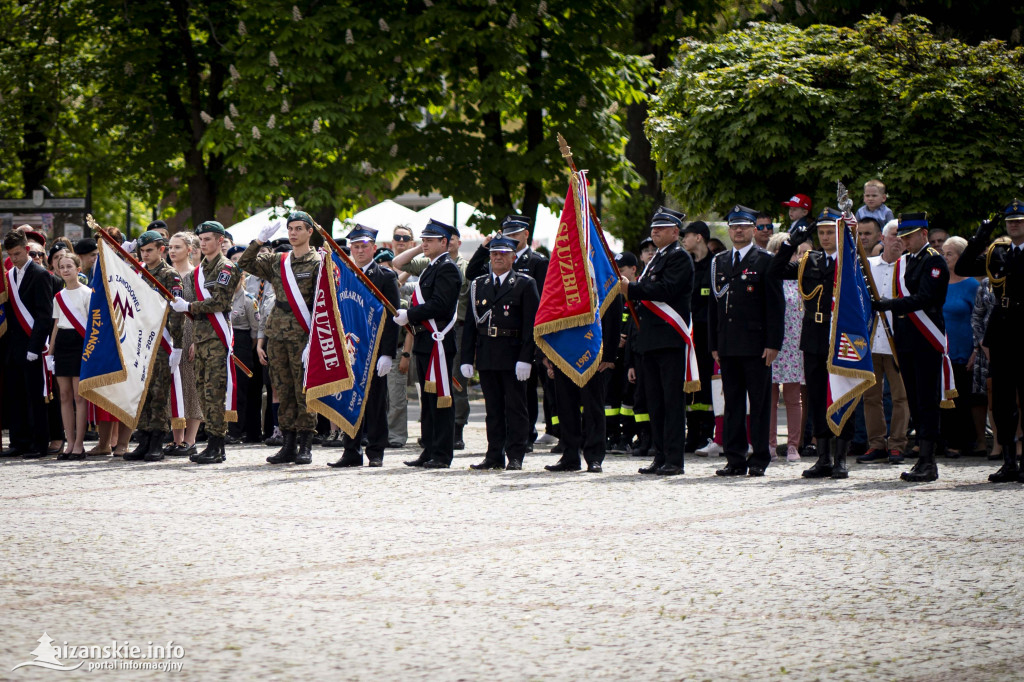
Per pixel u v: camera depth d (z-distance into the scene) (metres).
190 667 11.44
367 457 29.33
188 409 32.12
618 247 66.94
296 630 12.73
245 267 28.81
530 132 55.34
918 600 14.05
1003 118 36.97
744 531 18.50
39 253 33.94
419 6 51.75
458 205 58.34
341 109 49.31
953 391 25.70
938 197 36.62
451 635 12.55
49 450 33.50
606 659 11.70
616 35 56.94
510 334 27.47
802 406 32.19
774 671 11.30
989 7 48.22
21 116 61.50
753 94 37.81
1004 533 18.14
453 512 20.62
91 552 17.00
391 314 28.39
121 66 54.81
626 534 18.28
